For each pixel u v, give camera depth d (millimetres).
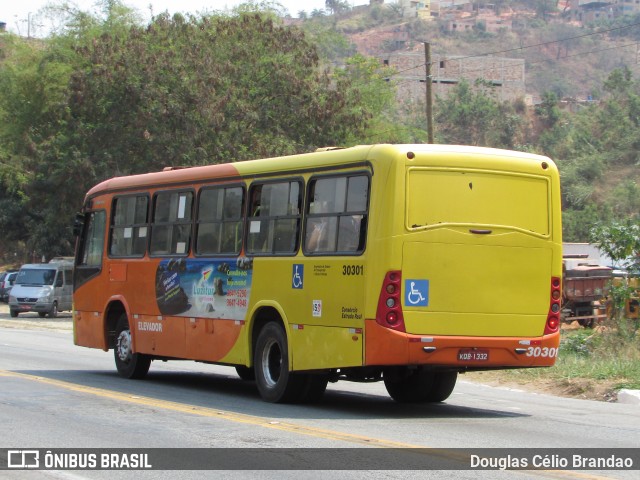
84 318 18391
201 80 36750
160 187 16344
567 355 18906
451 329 12000
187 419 11789
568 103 143750
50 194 40781
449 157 12133
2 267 70375
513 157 12516
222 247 14688
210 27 39188
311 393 13352
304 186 13141
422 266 11898
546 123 124000
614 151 99125
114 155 38062
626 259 21609
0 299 54000
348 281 12172
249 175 14211
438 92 137500
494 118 117250
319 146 38781
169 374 18500
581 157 98312
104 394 14312
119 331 17406
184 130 36875
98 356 22375
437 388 14062
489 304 12227
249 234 14109
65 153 38562
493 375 17891
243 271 14094
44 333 30906
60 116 40781
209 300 14828
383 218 11820
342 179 12516
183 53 37875
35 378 16562
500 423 11773
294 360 13000
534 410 13297
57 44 46281
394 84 58969
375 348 11758
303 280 12906
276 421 11656
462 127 116250
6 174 52688
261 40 39188
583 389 15578
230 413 12336
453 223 12070
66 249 57219
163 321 15992
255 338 14008
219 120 36375
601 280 30062
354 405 13672
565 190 91625
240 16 42500
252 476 8453
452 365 11992
